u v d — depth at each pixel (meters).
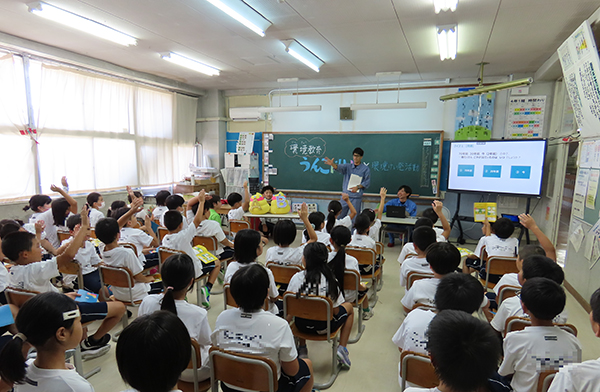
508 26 3.55
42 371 1.11
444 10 3.11
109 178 5.74
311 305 2.02
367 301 3.12
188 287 1.74
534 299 1.36
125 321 2.74
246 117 7.40
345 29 3.73
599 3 2.97
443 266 1.87
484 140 5.48
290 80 6.25
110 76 5.61
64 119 5.00
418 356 1.35
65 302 1.18
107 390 2.10
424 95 6.22
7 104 4.30
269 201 5.64
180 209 4.39
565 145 4.57
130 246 2.92
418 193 6.31
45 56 4.57
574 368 1.05
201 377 1.66
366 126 6.64
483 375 0.83
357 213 5.42
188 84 6.98
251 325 1.45
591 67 2.84
